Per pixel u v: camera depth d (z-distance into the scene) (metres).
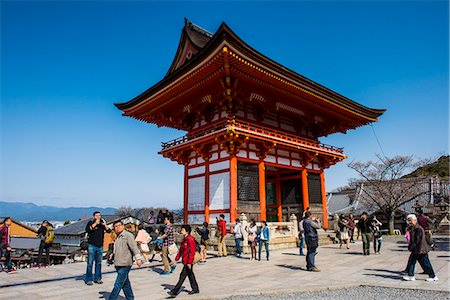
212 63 20.56
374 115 32.88
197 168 27.66
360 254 19.77
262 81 23.22
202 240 17.23
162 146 29.47
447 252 19.98
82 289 11.47
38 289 11.52
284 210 31.72
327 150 30.80
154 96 26.17
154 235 22.34
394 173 51.97
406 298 9.33
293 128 31.28
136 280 12.88
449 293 9.62
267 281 12.25
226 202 23.84
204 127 27.72
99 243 12.46
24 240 42.97
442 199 48.28
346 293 10.31
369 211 54.22
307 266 14.27
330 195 72.94
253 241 18.02
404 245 26.27
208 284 11.91
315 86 25.56
